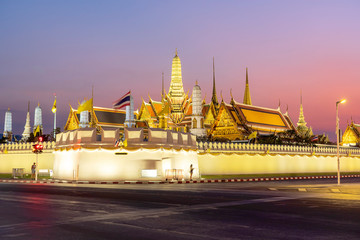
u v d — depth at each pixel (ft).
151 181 145.48
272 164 233.76
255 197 77.56
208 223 45.37
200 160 200.03
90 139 148.36
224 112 353.72
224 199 73.51
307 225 43.75
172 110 430.61
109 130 150.00
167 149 155.12
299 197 77.41
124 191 94.43
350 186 112.57
